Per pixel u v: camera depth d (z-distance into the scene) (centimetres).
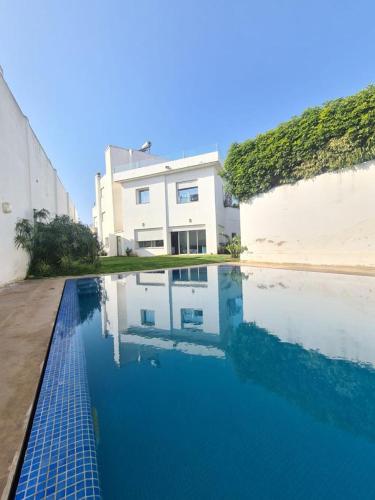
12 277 775
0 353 266
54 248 959
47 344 291
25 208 970
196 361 305
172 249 1938
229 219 2083
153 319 474
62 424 164
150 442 174
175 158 1852
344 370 275
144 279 880
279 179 1038
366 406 215
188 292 685
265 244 1111
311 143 903
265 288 680
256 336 376
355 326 398
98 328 427
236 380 259
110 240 2202
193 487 143
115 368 286
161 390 241
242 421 197
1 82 755
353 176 830
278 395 231
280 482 142
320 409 211
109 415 206
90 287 766
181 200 1894
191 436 180
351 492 139
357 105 796
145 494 140
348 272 762
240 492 139
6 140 771
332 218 884
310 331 387
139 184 2012
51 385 212
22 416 164
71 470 132
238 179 1180
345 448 170
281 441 175
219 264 1148
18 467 130
